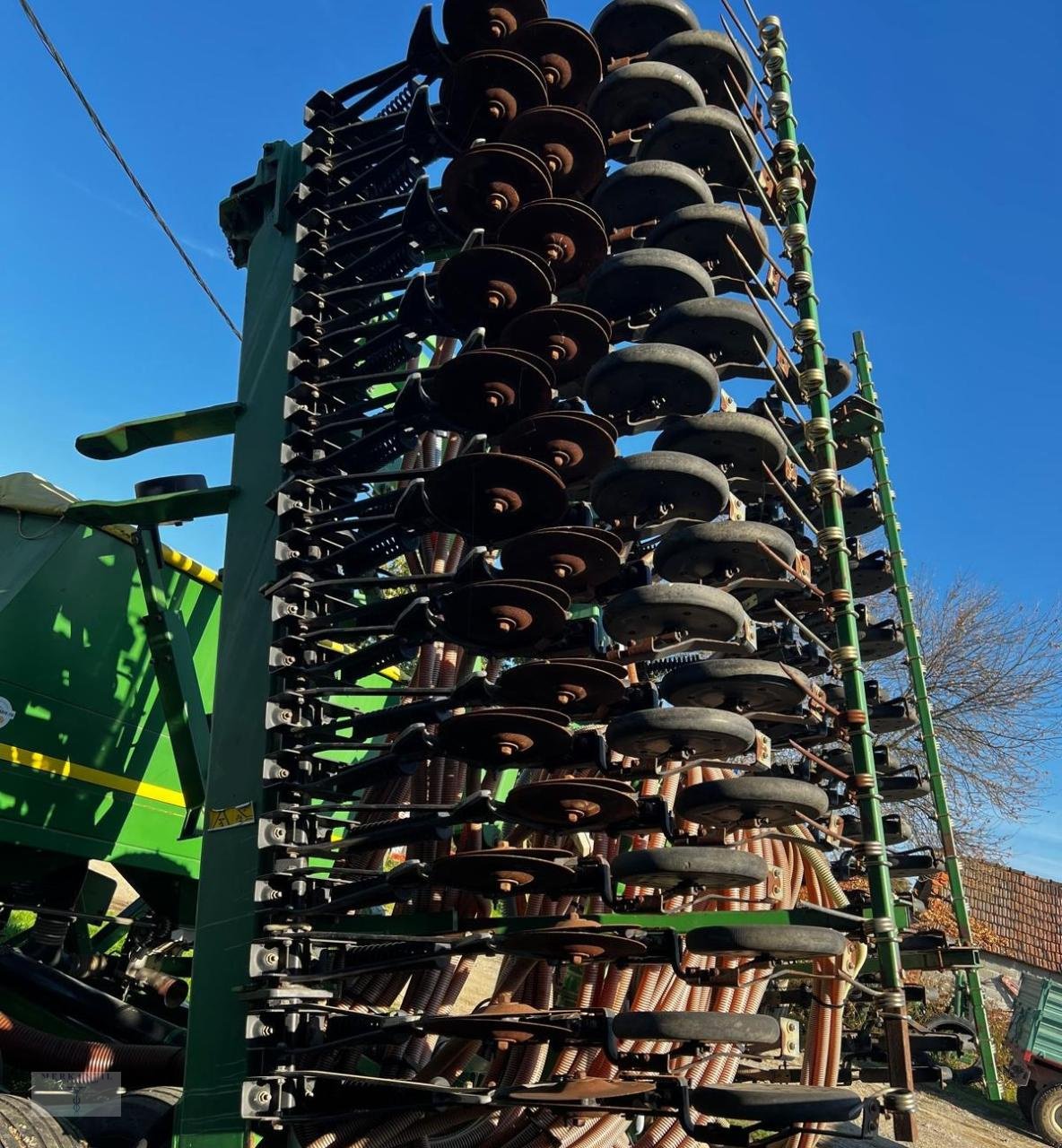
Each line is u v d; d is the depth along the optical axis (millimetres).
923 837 20203
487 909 5559
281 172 6859
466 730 4672
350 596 6570
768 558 4969
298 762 5379
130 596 7328
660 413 5445
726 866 4332
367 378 5992
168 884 7926
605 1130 5270
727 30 6332
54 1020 6473
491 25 6031
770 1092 4238
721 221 5684
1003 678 21453
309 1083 4750
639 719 4523
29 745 6582
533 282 5375
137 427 6680
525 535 4906
